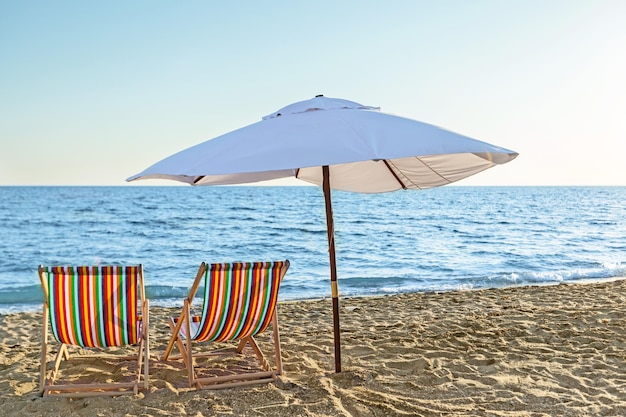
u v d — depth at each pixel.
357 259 17.83
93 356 5.31
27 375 4.74
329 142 3.58
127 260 18.42
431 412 3.83
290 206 47.84
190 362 4.44
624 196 83.69
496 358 5.12
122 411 3.92
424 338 5.91
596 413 3.82
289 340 5.99
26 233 27.08
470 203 56.47
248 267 4.32
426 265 16.50
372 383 4.43
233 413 3.87
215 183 5.28
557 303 8.60
